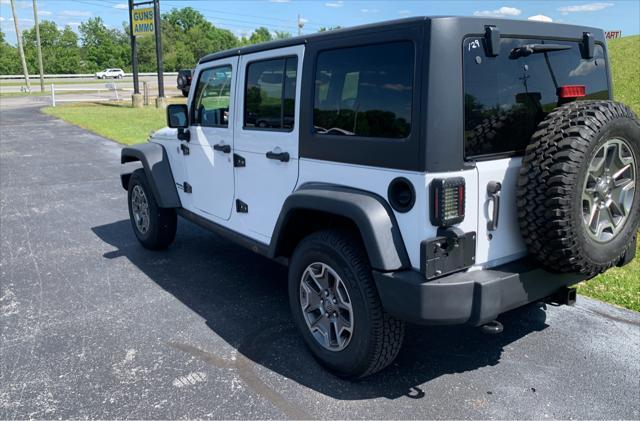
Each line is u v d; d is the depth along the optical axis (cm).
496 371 333
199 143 461
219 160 433
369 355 297
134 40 2581
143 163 521
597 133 262
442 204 258
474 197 274
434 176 260
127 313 418
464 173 268
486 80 275
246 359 348
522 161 277
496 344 367
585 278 323
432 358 350
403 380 324
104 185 920
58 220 703
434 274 264
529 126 298
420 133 260
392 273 275
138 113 2191
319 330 332
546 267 285
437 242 262
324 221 344
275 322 402
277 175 364
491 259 288
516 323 397
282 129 355
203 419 286
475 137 271
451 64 258
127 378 326
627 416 287
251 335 381
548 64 310
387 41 275
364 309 292
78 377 327
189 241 613
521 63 294
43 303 438
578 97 314
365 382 321
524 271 285
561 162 259
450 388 315
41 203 794
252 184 394
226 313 418
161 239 556
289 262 373
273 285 477
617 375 326
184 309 426
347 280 298
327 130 317
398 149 270
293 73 342
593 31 342
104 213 739
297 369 336
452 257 269
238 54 393
